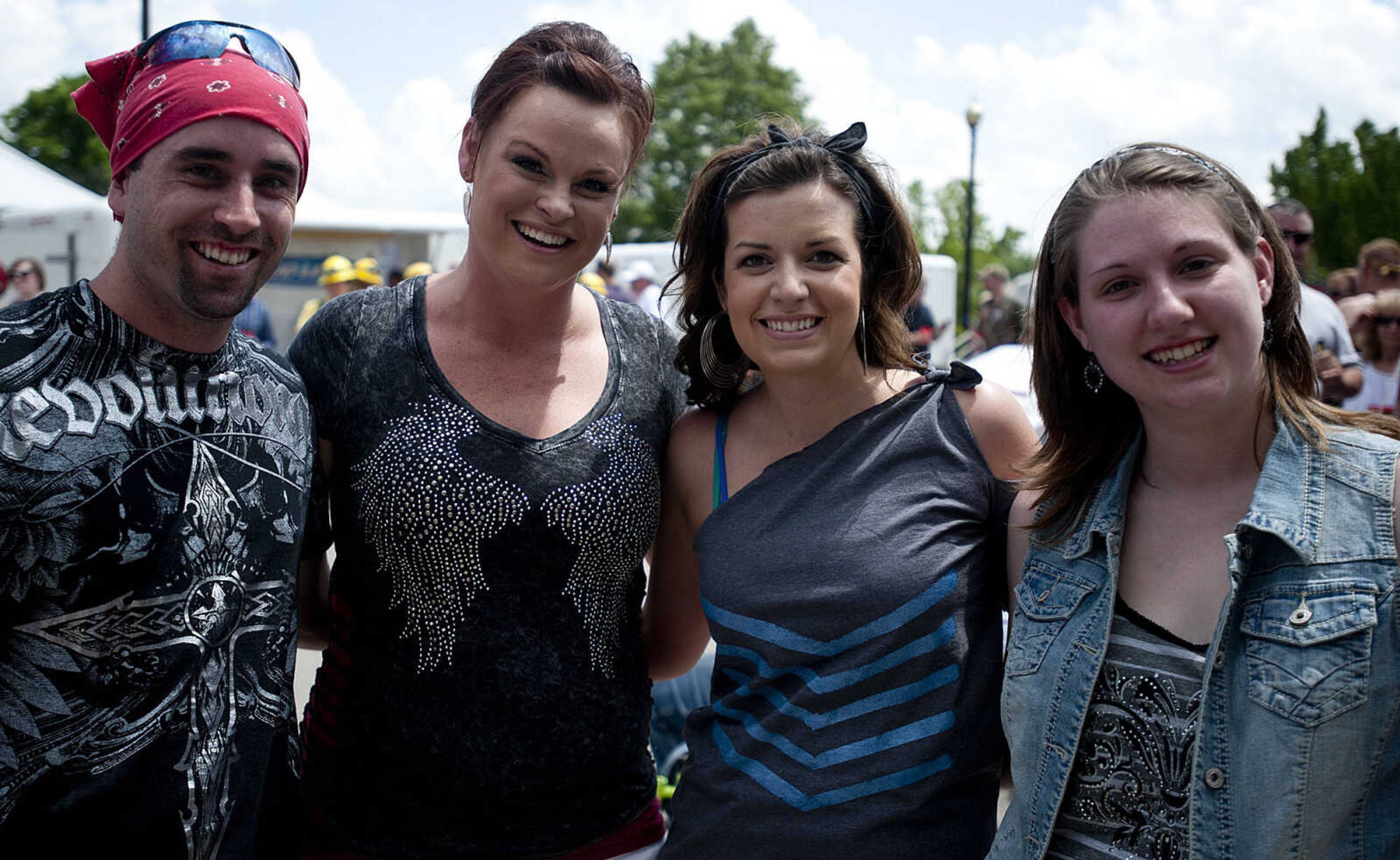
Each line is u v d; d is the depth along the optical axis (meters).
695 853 1.92
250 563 1.73
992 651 1.91
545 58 1.95
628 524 2.05
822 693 1.86
